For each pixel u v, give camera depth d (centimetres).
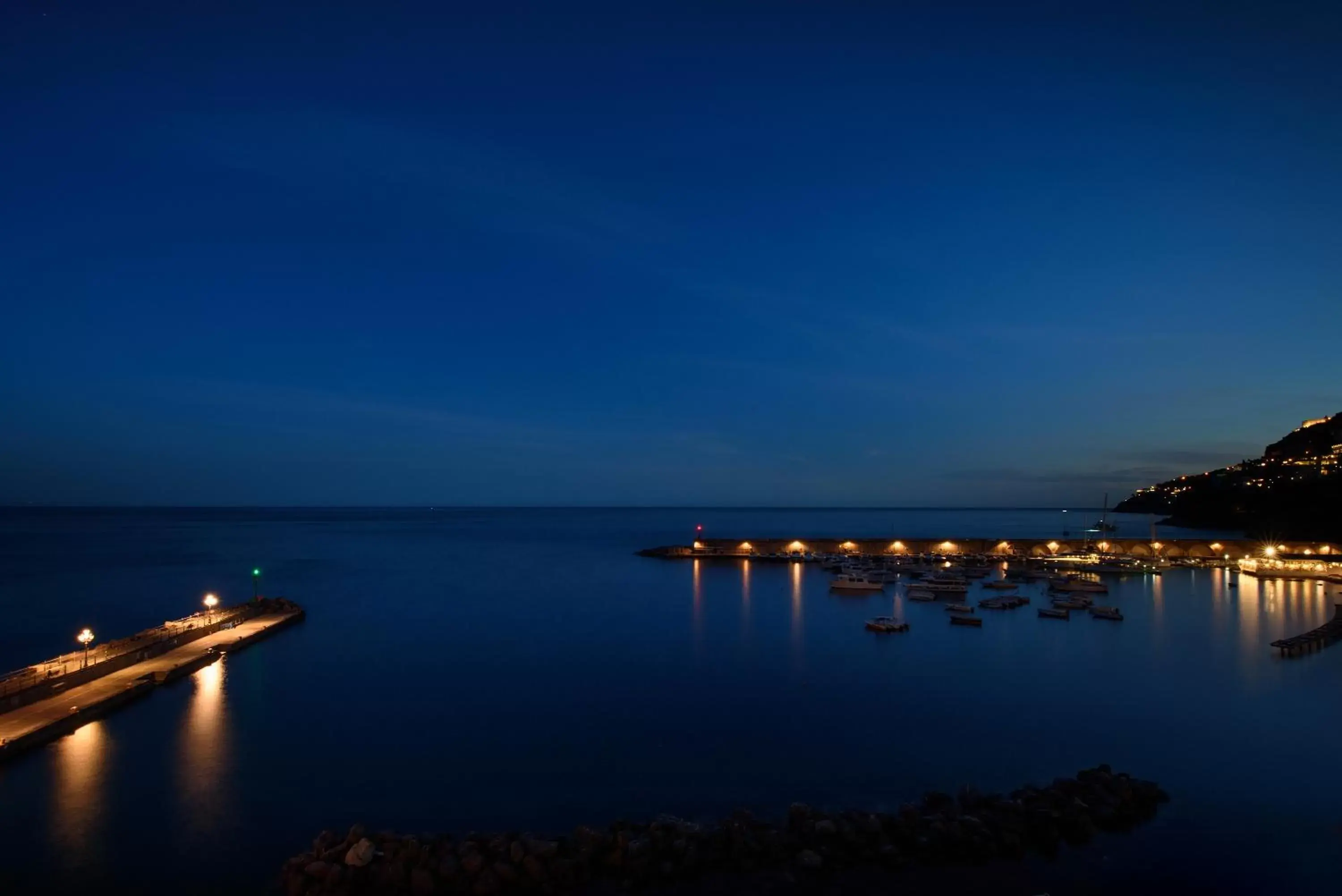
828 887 2388
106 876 2547
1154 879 2452
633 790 3212
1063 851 2603
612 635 6594
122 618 7669
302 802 3100
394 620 7412
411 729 4000
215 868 2597
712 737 3850
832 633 6681
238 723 4100
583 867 2448
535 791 3206
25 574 11594
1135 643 6150
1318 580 10306
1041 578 10300
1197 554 12575
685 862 2467
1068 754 3581
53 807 3055
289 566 13088
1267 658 5575
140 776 3369
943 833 2605
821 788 3216
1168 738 3766
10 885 2495
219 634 6256
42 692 4212
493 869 2406
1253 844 2669
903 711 4259
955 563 12300
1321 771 3331
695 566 12825
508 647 6097
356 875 2392
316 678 5072
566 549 17125
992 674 5109
